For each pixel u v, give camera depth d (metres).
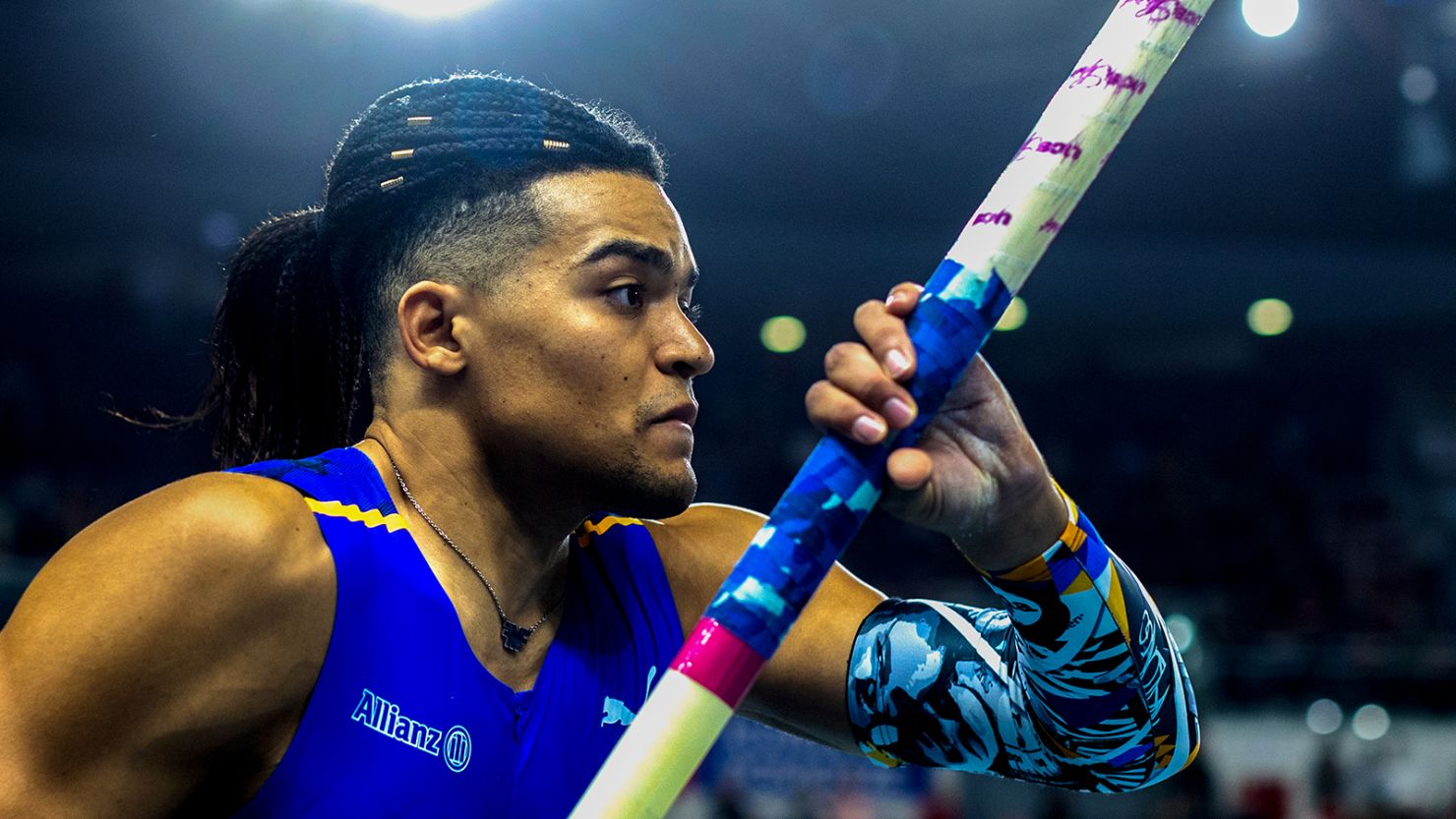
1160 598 10.01
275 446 1.69
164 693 1.20
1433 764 7.14
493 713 1.36
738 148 11.99
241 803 1.29
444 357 1.42
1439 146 10.77
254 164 11.15
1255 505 12.80
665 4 9.59
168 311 11.65
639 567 1.60
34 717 1.17
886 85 10.80
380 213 1.48
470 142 1.43
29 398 11.33
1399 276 13.38
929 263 13.42
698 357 1.41
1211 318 13.95
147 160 11.02
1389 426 13.50
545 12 9.43
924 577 11.15
